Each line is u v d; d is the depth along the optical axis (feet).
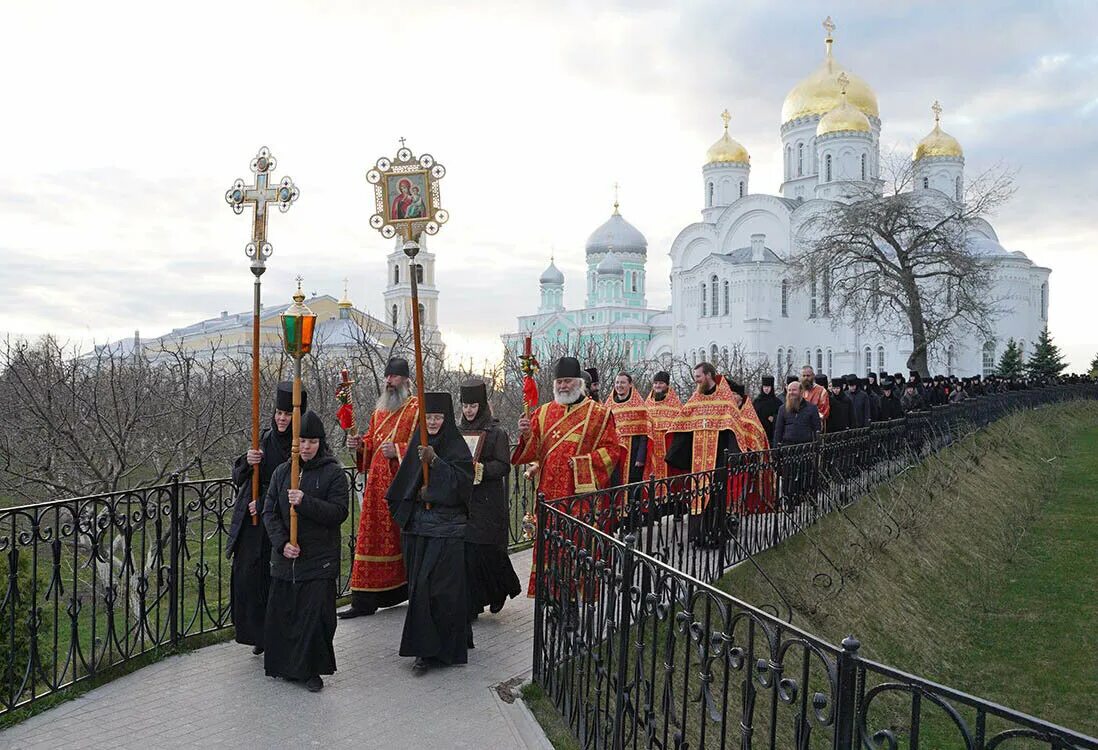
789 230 179.52
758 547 32.07
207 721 17.13
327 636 18.83
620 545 15.25
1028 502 64.59
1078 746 7.12
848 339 170.50
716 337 183.62
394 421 24.14
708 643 12.42
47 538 18.10
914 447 59.82
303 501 18.19
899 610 35.60
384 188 19.94
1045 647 36.86
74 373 37.70
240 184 20.75
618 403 32.50
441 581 19.65
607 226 239.71
